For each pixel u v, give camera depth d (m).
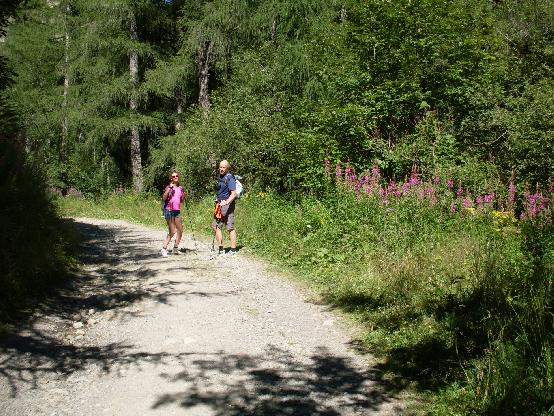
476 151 12.03
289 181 15.82
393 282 6.64
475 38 12.92
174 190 10.27
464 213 8.68
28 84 32.50
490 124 12.12
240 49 21.28
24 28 31.02
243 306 6.62
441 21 12.50
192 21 22.53
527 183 9.68
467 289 5.80
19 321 5.45
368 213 9.25
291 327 5.82
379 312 6.05
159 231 15.27
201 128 19.16
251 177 18.22
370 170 12.05
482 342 4.60
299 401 4.04
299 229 10.57
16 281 5.98
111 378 4.43
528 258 5.86
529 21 17.41
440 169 10.42
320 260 8.62
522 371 3.77
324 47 15.47
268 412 3.86
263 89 19.39
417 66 12.30
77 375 4.47
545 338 3.91
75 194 26.36
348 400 4.06
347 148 12.52
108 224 17.61
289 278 8.16
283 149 16.69
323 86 17.22
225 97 20.50
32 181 8.48
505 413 3.52
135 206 22.33
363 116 12.38
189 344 5.27
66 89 29.52
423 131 11.67
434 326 5.22
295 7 19.36
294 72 18.83
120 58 25.91
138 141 25.42
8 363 4.46
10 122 9.13
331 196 10.94
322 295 7.09
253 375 4.54
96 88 25.03
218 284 7.78
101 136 25.27
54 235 8.26
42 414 3.77
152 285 7.66
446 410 3.78
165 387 4.27
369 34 13.15
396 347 5.05
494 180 10.15
